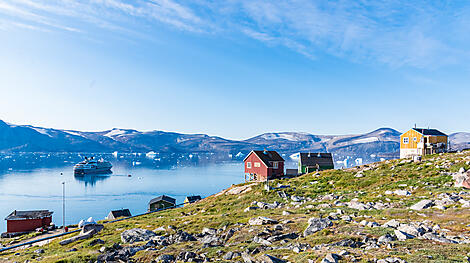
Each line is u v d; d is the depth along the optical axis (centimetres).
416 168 4909
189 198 9650
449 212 2459
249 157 9031
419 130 7331
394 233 2062
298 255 1869
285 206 4253
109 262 2383
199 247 2509
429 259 1507
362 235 2116
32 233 5725
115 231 4044
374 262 1577
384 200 3375
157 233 3391
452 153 5734
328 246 1970
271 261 1777
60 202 14900
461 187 3434
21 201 15112
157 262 2227
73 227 5984
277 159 8919
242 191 6231
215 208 5262
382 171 5241
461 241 1766
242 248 2262
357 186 4750
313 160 9594
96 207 13688
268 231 2609
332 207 3500
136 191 18738
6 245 4725
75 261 2489
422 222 2259
